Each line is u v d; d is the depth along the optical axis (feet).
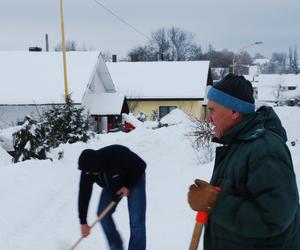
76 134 48.57
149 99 127.54
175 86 129.80
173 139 48.44
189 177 30.19
